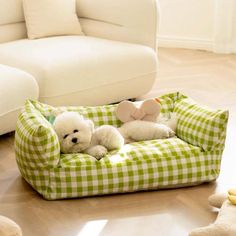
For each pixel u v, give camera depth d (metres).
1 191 2.31
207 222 2.12
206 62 4.18
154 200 2.26
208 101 3.35
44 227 2.08
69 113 2.37
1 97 2.60
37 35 3.26
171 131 2.50
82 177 2.23
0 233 1.72
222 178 2.43
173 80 3.74
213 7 4.44
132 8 3.23
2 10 3.23
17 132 2.29
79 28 3.40
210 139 2.35
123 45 3.18
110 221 2.12
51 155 2.20
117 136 2.37
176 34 4.68
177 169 2.31
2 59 3.00
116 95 3.12
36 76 2.82
